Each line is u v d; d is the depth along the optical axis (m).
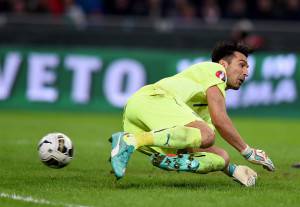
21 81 65.56
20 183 25.22
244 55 26.03
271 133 52.59
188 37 68.69
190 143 23.58
